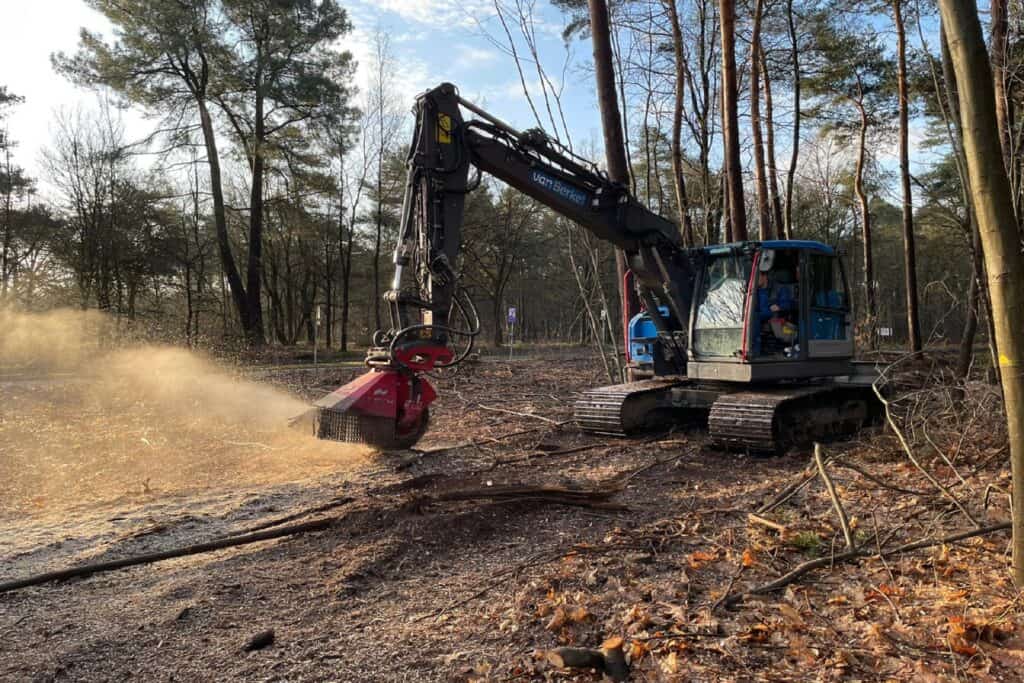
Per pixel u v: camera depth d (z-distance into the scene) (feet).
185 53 83.10
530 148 26.45
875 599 12.55
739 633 11.52
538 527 17.34
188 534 18.16
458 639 11.77
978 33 10.88
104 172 89.20
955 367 31.55
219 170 95.20
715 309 28.78
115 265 90.38
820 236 110.73
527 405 42.60
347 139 97.35
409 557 15.65
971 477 19.83
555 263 145.89
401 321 23.27
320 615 12.89
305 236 110.42
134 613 13.15
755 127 57.31
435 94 24.07
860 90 71.97
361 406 22.04
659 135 70.13
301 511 19.65
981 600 12.21
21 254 89.51
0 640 12.23
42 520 20.29
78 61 81.92
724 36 43.88
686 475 22.85
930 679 9.95
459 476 23.24
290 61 91.30
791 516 17.19
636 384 31.48
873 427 29.66
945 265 105.70
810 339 28.53
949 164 77.10
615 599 12.94
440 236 24.00
